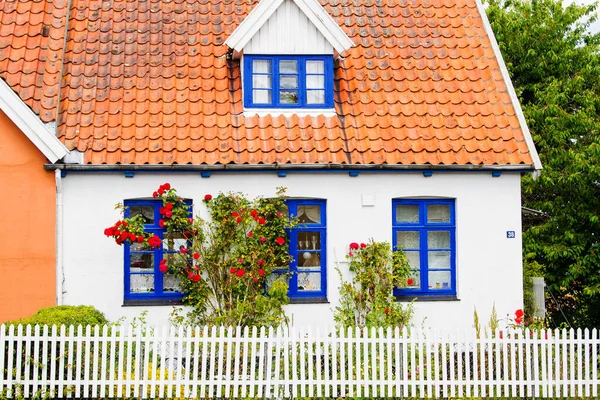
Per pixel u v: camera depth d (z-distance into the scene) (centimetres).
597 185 1638
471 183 1242
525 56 1947
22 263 1145
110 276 1173
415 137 1243
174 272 1165
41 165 1149
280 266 1208
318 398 952
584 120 1645
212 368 952
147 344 945
